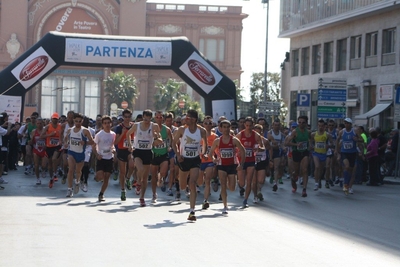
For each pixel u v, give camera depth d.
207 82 30.67
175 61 30.31
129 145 15.13
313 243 10.48
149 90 91.81
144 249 9.46
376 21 39.44
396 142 26.53
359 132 20.28
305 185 18.56
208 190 14.94
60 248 9.41
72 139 16.89
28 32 87.19
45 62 29.33
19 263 8.30
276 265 8.57
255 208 15.38
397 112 25.61
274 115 41.47
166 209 14.64
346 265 8.76
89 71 89.12
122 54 29.75
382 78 38.78
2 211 13.59
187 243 10.07
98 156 15.74
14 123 27.31
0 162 20.33
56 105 88.81
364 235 11.64
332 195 19.42
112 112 68.56
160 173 16.11
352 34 42.19
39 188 19.19
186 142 13.45
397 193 20.78
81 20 88.19
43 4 87.19
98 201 15.98
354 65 42.09
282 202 17.00
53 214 13.22
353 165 19.95
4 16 86.31
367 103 40.78
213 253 9.28
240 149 13.99
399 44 37.16
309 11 46.34
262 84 82.50
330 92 28.78
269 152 18.72
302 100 32.72
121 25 88.62
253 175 15.61
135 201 16.27
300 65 49.69
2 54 86.38
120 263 8.42
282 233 11.43
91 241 10.04
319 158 20.61
